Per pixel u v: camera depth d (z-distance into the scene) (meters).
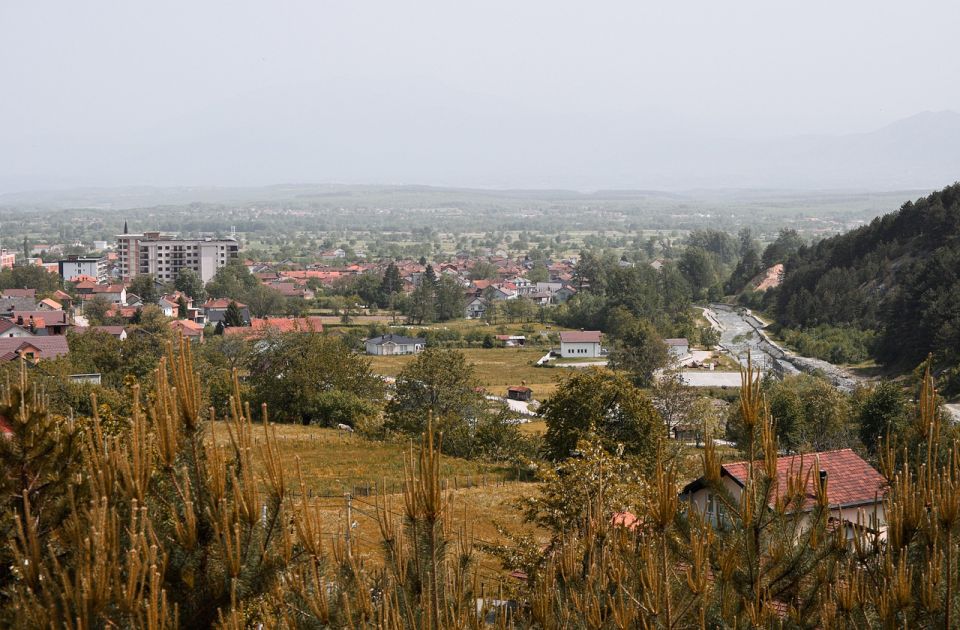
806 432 57.97
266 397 71.62
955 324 82.56
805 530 9.77
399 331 140.62
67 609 6.51
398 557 8.53
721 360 110.75
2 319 96.31
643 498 20.86
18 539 7.82
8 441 8.18
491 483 47.34
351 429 69.12
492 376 108.81
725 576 9.04
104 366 78.12
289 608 7.84
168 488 7.95
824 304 121.94
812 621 9.00
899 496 8.99
